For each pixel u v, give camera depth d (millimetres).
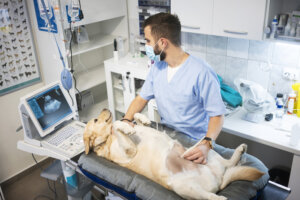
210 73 1586
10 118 2771
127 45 3146
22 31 2635
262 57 2389
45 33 2648
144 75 2605
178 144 1453
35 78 2869
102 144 1532
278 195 1406
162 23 1493
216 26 2162
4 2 2445
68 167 1846
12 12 2518
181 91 1651
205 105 1621
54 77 2828
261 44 2350
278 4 2023
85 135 1547
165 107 1767
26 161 2982
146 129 1521
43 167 3068
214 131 1553
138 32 3053
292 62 2258
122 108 3082
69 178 1888
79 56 3137
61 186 2104
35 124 1821
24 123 1879
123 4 2936
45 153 1851
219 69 2688
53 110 1971
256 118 2248
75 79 2822
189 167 1282
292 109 2258
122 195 1385
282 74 2334
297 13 1878
